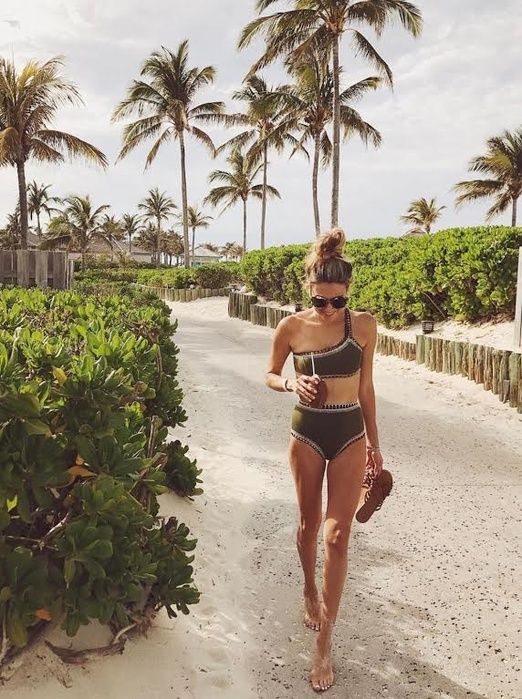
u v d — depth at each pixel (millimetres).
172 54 37500
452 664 2854
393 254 15594
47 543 2271
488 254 11000
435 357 9852
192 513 4285
